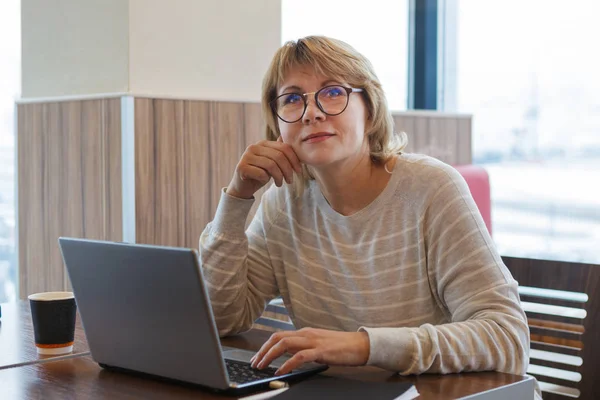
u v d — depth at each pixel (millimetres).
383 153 1584
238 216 1640
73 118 2586
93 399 1178
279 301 2104
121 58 2525
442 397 1151
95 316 1326
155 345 1234
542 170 3344
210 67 2693
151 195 2455
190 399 1164
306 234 1677
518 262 1798
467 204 1489
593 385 1696
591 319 1703
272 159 1583
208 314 1131
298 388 1182
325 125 1515
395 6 3648
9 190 3105
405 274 1546
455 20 3660
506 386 1223
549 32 3297
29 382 1282
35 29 2879
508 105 3455
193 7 2639
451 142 3283
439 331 1300
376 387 1167
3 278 3119
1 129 3090
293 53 1557
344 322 1631
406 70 3721
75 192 2596
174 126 2496
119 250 1223
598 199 3166
